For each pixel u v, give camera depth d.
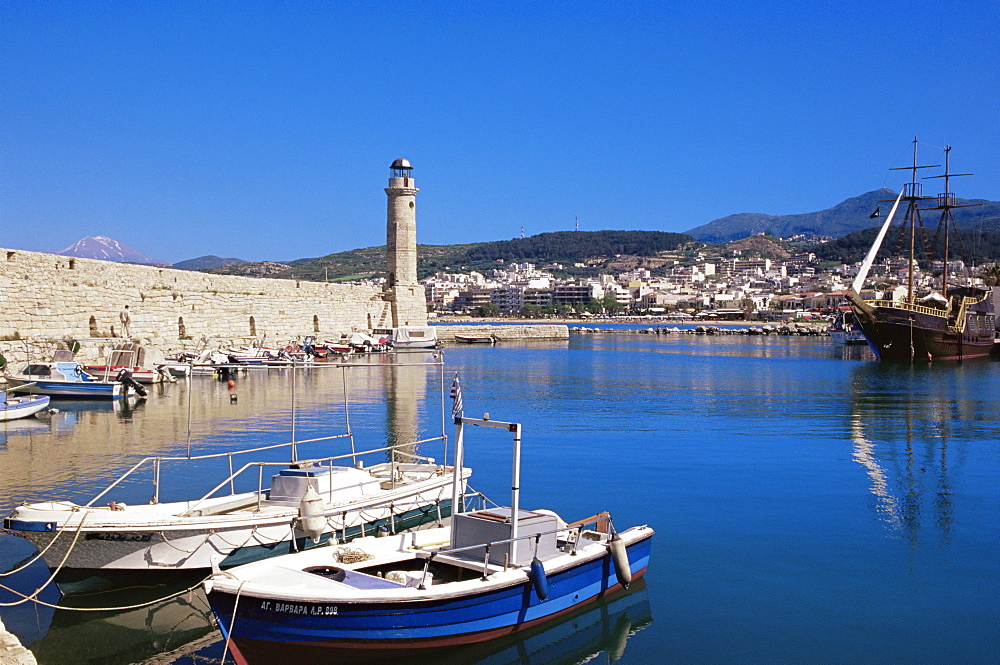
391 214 98.94
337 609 11.80
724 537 19.08
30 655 10.53
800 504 22.17
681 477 25.50
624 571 14.73
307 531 15.88
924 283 171.38
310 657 12.07
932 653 13.20
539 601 13.55
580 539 15.29
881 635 13.84
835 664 12.83
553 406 44.66
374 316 96.12
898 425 37.47
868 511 21.48
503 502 22.03
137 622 14.00
